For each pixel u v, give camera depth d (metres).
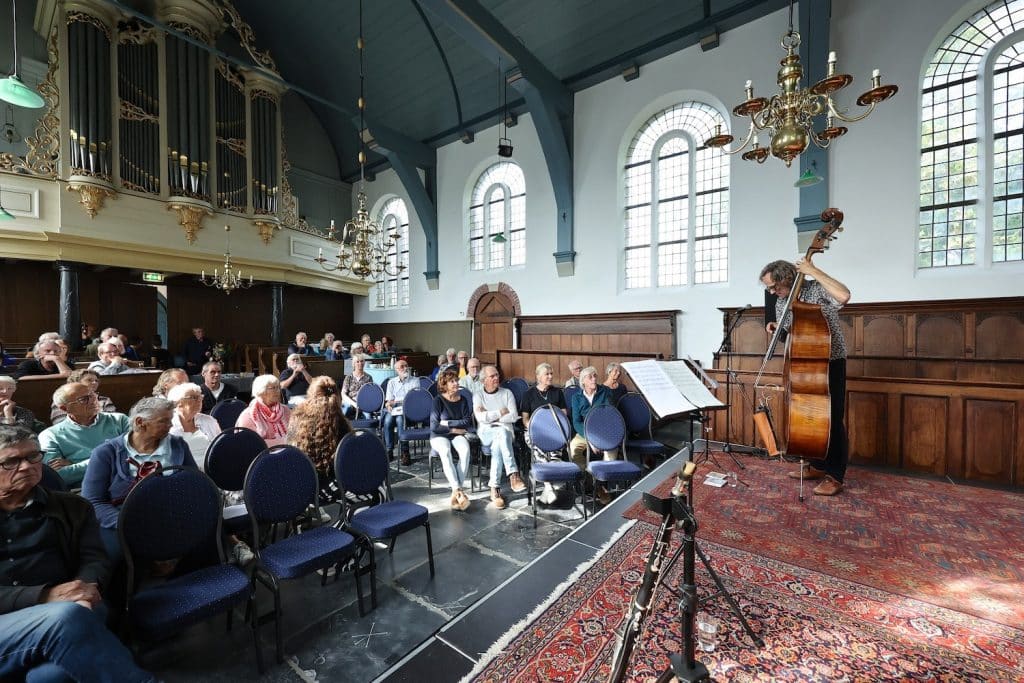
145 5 8.55
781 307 3.47
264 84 10.12
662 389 2.51
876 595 2.03
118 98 7.95
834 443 3.24
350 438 2.79
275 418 3.54
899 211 5.73
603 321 8.52
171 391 3.02
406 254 12.66
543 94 8.02
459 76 9.68
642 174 8.28
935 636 1.77
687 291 7.61
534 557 2.86
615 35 7.79
